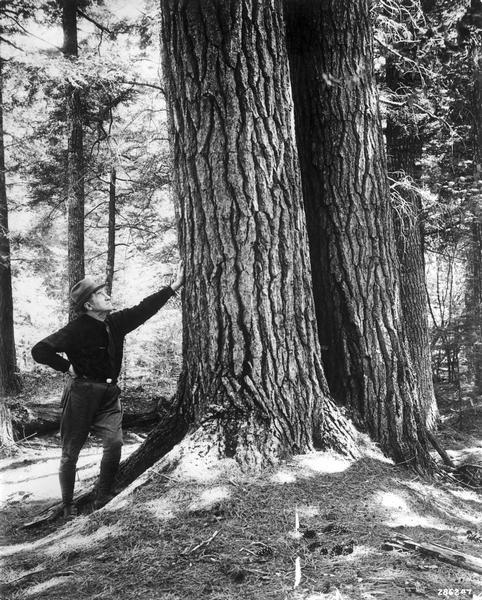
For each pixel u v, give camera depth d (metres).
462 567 2.98
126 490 3.79
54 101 13.43
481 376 8.62
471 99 9.31
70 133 12.98
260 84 3.94
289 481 3.72
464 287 10.12
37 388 12.44
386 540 3.24
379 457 4.38
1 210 12.62
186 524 3.33
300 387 4.12
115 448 4.29
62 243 14.51
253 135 3.92
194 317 4.14
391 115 8.33
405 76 8.80
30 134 13.45
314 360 4.25
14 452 7.96
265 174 3.96
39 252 14.06
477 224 9.66
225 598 2.71
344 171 4.66
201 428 3.97
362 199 4.68
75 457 4.36
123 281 17.17
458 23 8.77
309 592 2.72
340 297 4.63
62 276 15.08
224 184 3.92
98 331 4.32
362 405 4.56
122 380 13.35
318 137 4.72
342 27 4.66
